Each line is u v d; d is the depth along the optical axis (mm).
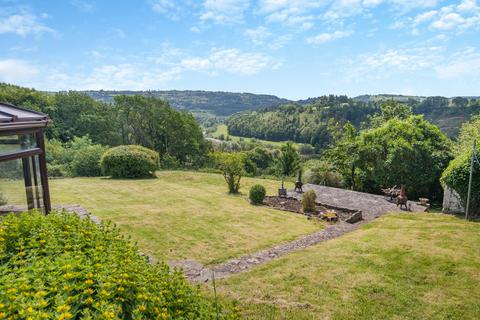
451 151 19031
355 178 22594
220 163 18156
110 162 21781
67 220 4398
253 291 5902
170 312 2863
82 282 2717
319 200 15844
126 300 2678
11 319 2146
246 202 15328
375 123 31141
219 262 7836
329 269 6820
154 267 3553
